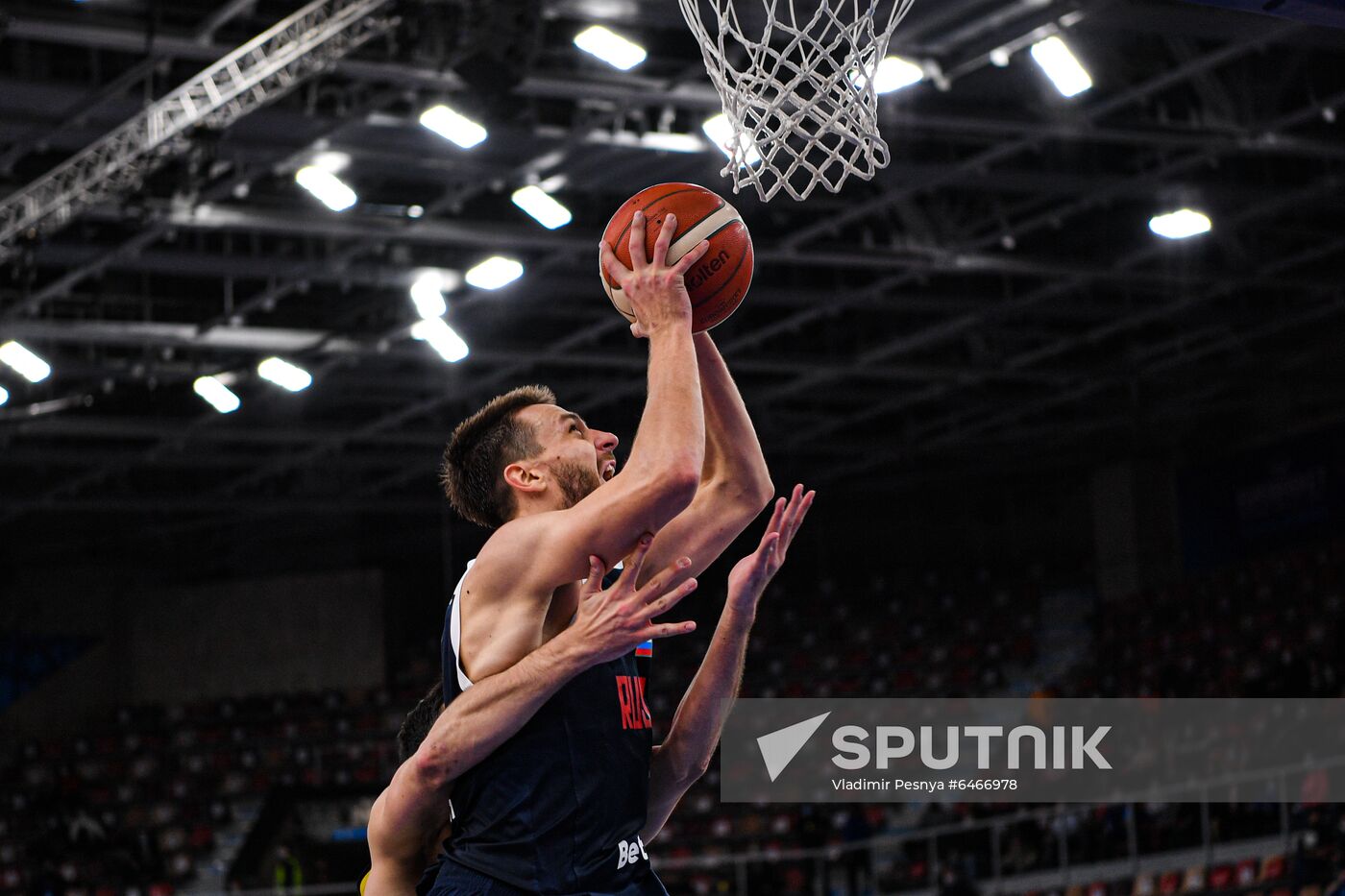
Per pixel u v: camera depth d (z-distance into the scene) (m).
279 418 21.30
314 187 12.85
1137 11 11.27
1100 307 18.95
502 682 2.18
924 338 19.09
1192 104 14.14
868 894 16.81
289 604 26.89
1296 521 21.58
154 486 24.62
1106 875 14.68
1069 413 24.53
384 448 23.78
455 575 27.38
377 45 11.66
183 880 21.89
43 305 16.47
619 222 2.55
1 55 11.56
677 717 2.61
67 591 27.05
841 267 17.78
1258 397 22.95
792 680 24.06
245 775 23.94
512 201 14.64
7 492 23.36
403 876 2.47
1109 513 24.73
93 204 12.08
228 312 16.03
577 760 2.25
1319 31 11.80
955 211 16.41
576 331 18.73
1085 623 23.58
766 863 17.00
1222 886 12.70
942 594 25.23
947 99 12.98
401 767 2.31
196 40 11.03
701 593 26.25
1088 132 13.38
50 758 25.03
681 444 2.24
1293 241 18.05
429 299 16.02
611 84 12.06
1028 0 11.11
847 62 3.82
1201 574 23.38
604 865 2.25
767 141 3.82
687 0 4.07
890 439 24.38
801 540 27.55
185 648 27.16
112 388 18.48
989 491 26.84
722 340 18.81
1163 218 15.12
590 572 2.24
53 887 20.48
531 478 2.48
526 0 10.72
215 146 11.70
